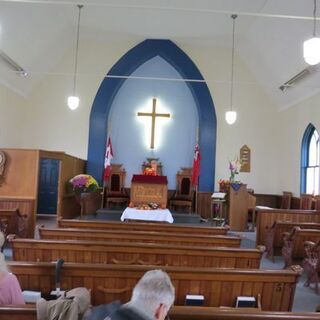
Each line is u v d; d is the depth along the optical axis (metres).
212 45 11.60
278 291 2.71
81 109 11.43
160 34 11.09
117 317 1.35
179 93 11.95
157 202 8.84
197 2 8.80
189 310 1.90
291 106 10.99
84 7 9.46
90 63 11.45
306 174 10.23
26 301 2.42
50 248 3.50
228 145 11.61
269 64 10.49
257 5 8.77
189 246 3.56
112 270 2.61
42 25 9.25
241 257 3.50
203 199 11.32
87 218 9.66
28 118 11.34
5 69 9.41
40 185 11.41
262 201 11.58
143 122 11.87
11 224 6.38
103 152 11.33
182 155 11.84
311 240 5.62
